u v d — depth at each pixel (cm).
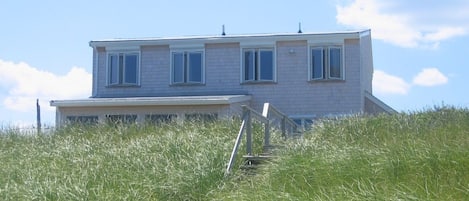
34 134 1817
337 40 2580
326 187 973
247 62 2642
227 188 1091
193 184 1116
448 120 1511
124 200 1056
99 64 2750
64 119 2319
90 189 1093
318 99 2581
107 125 1827
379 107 2636
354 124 1548
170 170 1177
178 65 2681
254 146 1377
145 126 1761
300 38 2602
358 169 1017
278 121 1734
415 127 1461
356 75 2567
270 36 2617
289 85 2603
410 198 827
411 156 1006
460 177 918
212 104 2352
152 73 2697
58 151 1491
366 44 2817
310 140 1366
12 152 1573
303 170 1065
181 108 2373
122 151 1386
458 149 1006
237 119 1653
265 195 973
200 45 2667
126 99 2398
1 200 1098
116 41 2717
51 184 1126
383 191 883
